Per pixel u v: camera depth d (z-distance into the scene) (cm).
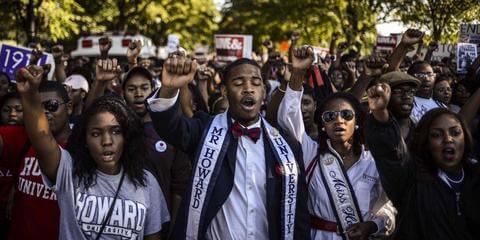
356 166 369
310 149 377
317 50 1020
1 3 1419
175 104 303
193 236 309
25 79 284
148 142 428
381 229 361
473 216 308
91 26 2114
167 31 2850
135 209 322
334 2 1625
